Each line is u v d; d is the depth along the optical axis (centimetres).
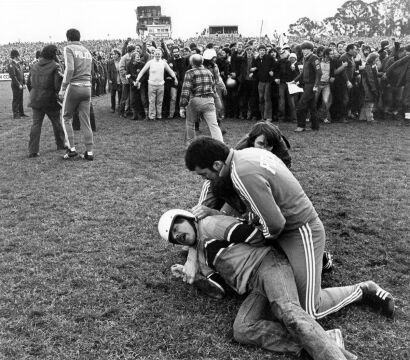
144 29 4912
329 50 1168
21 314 343
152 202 596
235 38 4912
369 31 7681
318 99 1203
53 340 314
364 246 461
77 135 1076
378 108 1278
